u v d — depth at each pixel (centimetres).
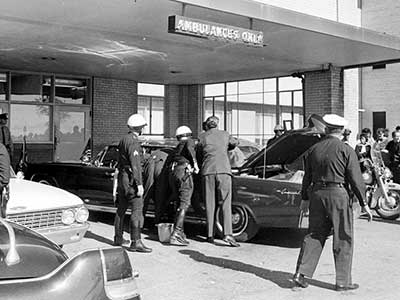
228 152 954
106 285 289
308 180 640
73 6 928
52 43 1243
